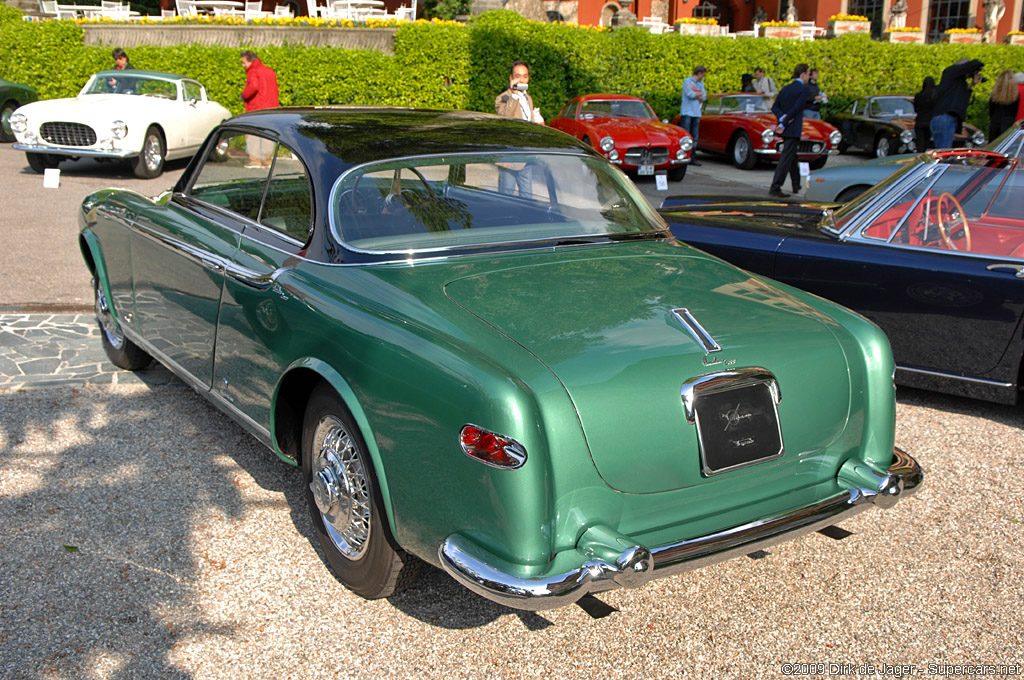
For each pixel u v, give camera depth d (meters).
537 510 2.28
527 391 2.28
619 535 2.37
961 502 3.79
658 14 31.88
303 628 2.80
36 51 17.42
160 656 2.64
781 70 20.34
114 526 3.36
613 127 13.91
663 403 2.44
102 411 4.43
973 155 4.89
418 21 17.78
